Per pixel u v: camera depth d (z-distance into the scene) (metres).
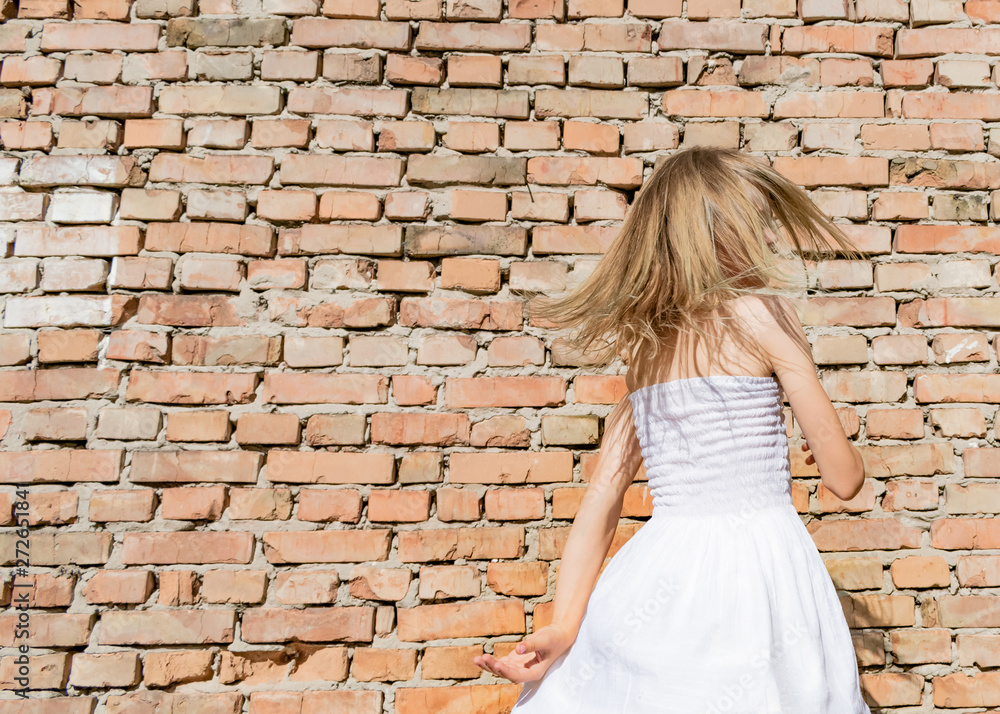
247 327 1.60
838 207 1.64
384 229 1.62
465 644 1.51
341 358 1.59
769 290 1.10
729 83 1.67
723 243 1.10
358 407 1.58
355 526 1.54
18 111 1.64
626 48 1.68
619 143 1.66
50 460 1.54
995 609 1.52
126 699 1.47
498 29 1.68
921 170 1.64
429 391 1.59
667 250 1.10
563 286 1.62
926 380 1.59
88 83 1.65
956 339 1.60
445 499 1.55
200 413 1.57
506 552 1.54
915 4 1.69
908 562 1.54
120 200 1.62
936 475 1.57
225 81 1.66
